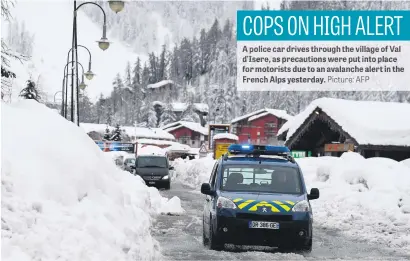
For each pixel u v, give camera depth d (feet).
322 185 69.26
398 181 61.00
